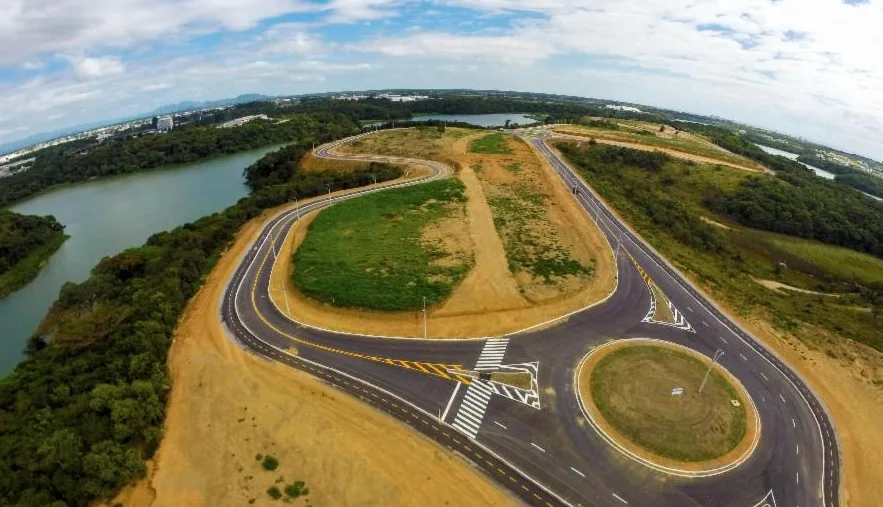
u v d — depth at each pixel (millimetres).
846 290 140375
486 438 63812
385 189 158000
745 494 56938
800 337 87500
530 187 158250
